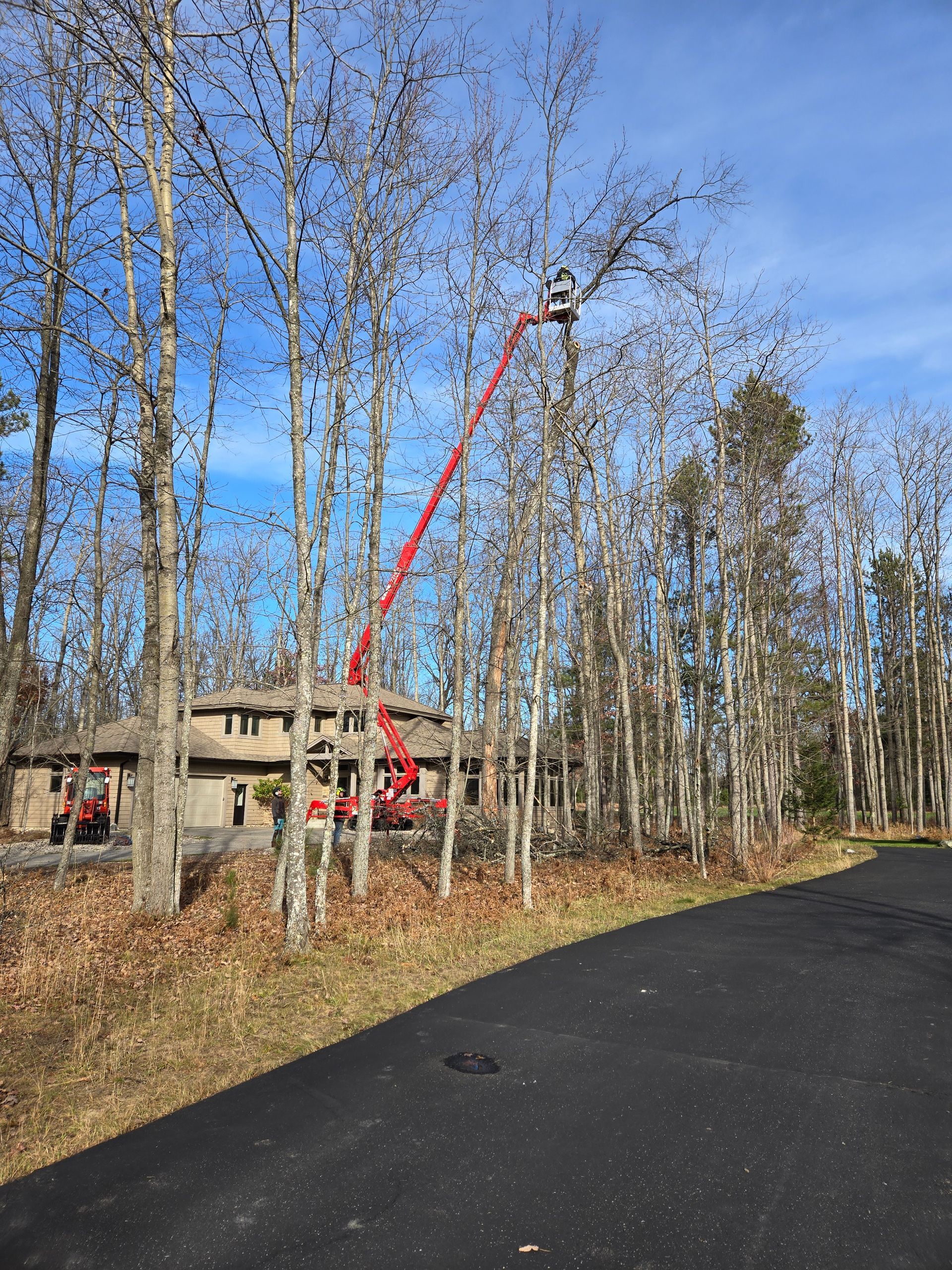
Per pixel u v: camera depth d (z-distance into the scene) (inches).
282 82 458.0
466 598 871.7
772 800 1090.7
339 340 550.6
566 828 965.2
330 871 787.4
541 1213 165.9
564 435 714.8
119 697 1534.2
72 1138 214.1
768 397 888.3
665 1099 225.0
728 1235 157.6
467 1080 241.4
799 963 395.5
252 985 379.9
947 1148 195.5
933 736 1758.1
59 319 615.8
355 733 1406.3
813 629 1366.9
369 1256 151.3
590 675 1047.0
